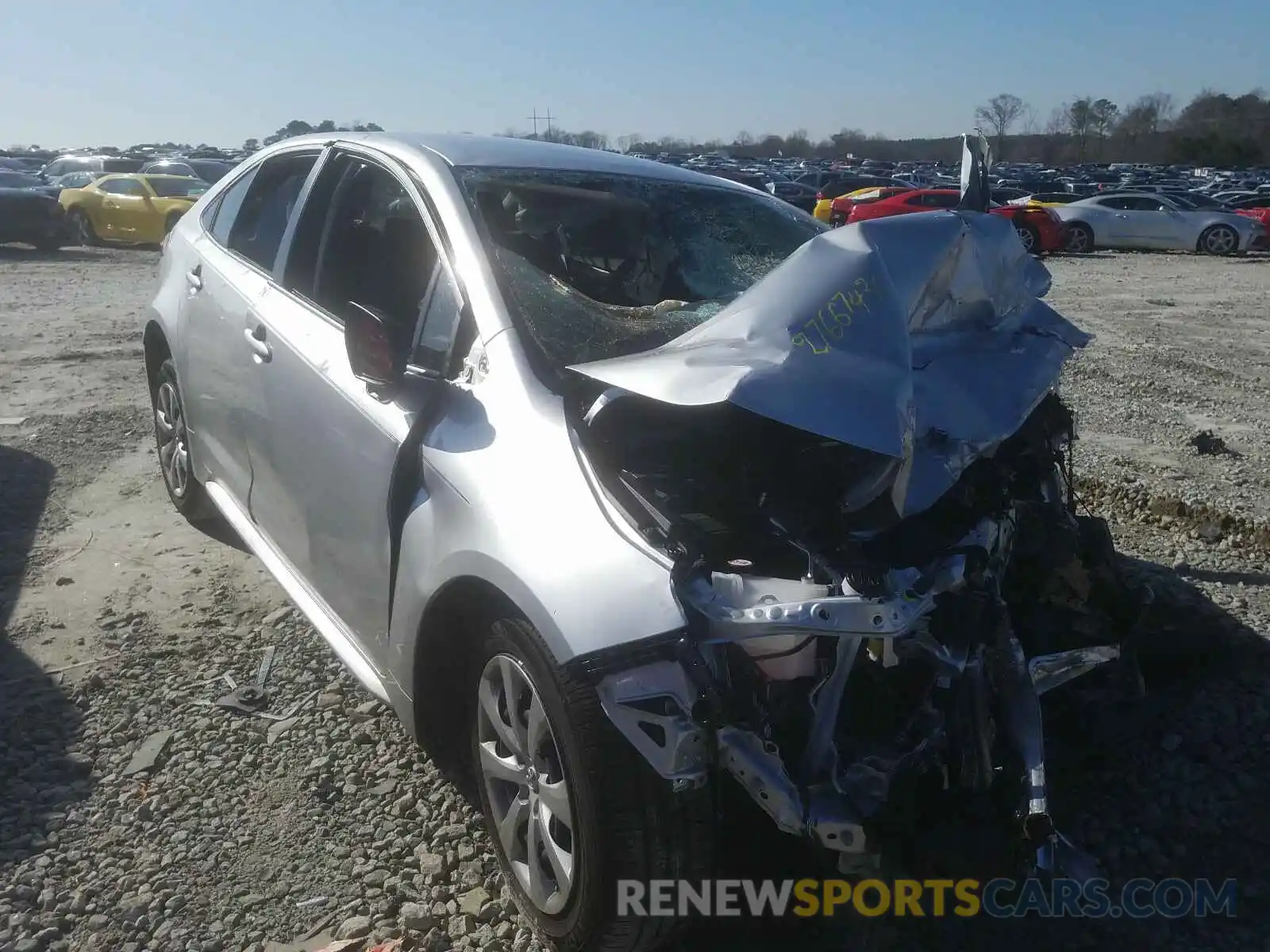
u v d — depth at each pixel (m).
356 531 3.07
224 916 2.64
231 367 3.92
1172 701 3.55
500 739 2.58
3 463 5.85
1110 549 3.42
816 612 2.14
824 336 2.50
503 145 3.76
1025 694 2.45
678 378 2.37
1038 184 44.88
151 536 4.91
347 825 2.96
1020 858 2.40
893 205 26.36
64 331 10.37
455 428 2.76
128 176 21.16
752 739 2.19
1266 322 13.17
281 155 4.30
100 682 3.62
